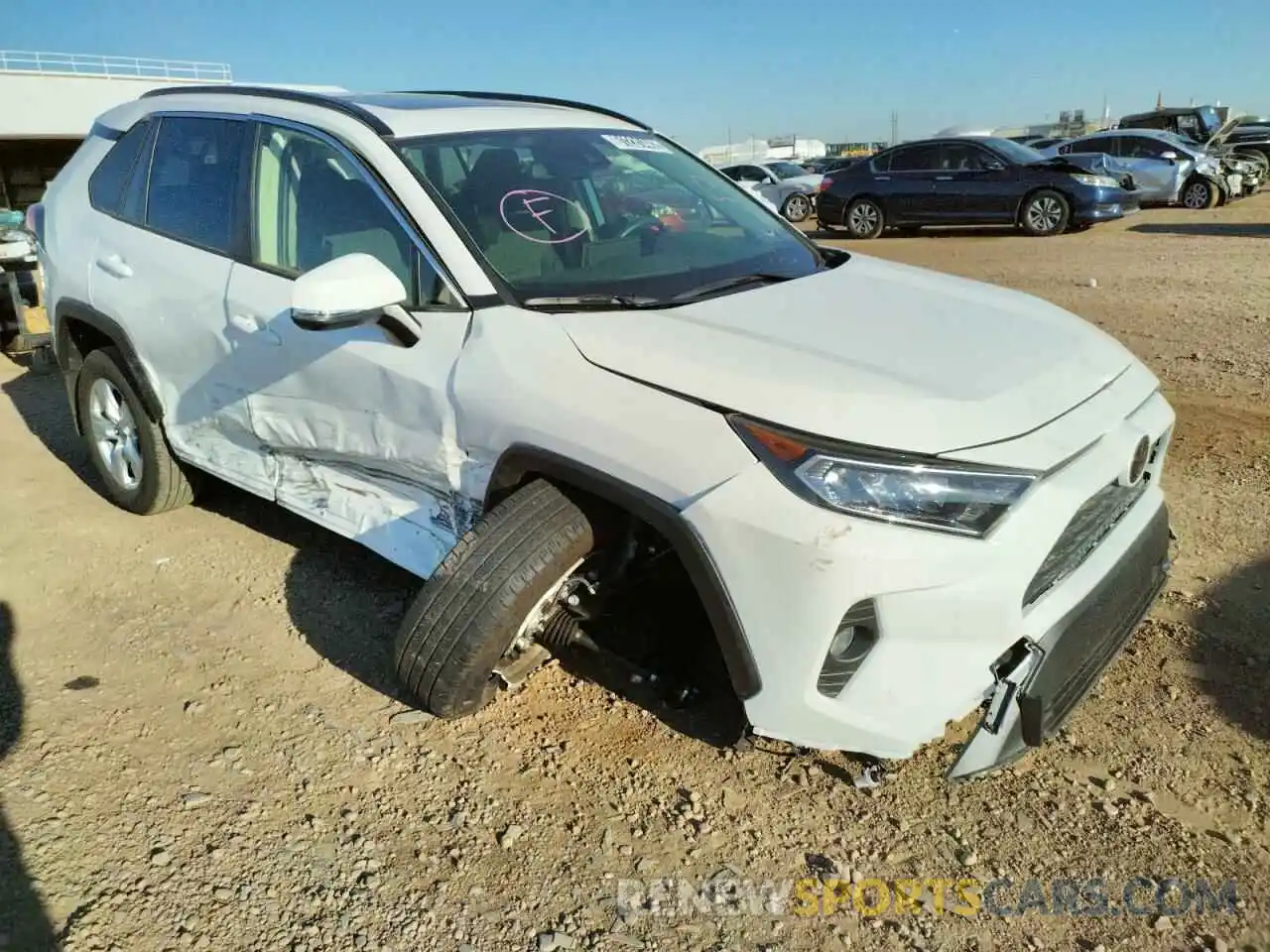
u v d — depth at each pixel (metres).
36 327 7.66
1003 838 2.58
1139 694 3.10
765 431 2.37
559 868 2.51
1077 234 15.45
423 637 2.72
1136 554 2.84
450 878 2.49
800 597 2.31
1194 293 9.26
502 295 2.91
